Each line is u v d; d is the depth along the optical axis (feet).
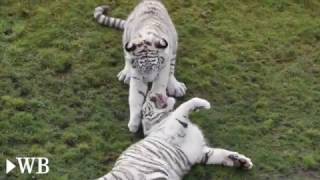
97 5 36.50
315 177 26.89
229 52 33.76
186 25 35.42
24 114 28.73
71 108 29.48
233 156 26.73
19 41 33.32
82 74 31.42
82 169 26.53
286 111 30.19
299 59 33.65
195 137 26.58
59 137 27.94
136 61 27.45
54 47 33.14
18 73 31.09
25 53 32.50
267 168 27.09
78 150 27.30
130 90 28.66
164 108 27.40
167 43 27.45
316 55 34.01
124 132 28.45
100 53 32.91
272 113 29.94
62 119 28.78
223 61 33.01
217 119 29.37
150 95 27.76
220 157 26.81
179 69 32.22
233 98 30.71
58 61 31.99
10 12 35.45
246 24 36.06
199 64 32.71
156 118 27.22
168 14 33.01
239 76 32.17
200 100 26.63
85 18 35.40
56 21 35.01
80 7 36.19
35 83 30.66
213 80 31.73
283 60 33.53
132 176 24.20
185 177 26.43
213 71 32.30
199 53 33.47
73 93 30.25
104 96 30.27
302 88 31.60
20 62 31.86
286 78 32.24
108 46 33.45
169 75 29.32
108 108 29.60
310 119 29.84
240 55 33.60
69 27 34.60
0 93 29.89
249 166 26.76
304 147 28.27
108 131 28.37
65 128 28.43
